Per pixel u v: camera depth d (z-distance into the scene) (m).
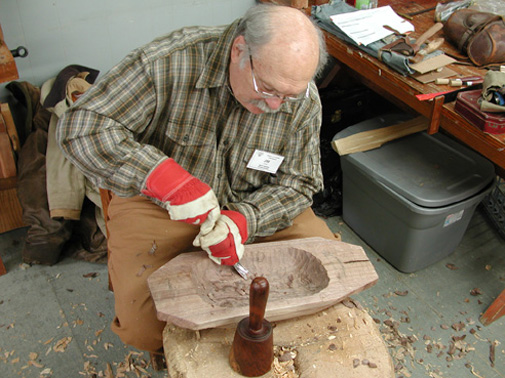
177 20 2.54
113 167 1.32
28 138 2.16
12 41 2.14
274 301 1.17
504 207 2.50
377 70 2.08
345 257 1.32
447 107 1.89
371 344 1.17
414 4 2.55
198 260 1.29
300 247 1.35
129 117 1.38
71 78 2.08
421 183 2.09
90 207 2.26
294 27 1.15
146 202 1.62
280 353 1.15
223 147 1.53
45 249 2.14
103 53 2.41
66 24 2.23
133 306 1.41
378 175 2.12
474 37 2.05
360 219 2.42
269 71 1.15
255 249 1.35
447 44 2.21
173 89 1.40
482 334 2.04
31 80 2.28
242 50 1.20
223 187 1.63
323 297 1.19
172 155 1.53
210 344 1.15
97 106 1.34
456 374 1.89
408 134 2.36
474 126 1.78
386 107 2.76
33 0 2.09
